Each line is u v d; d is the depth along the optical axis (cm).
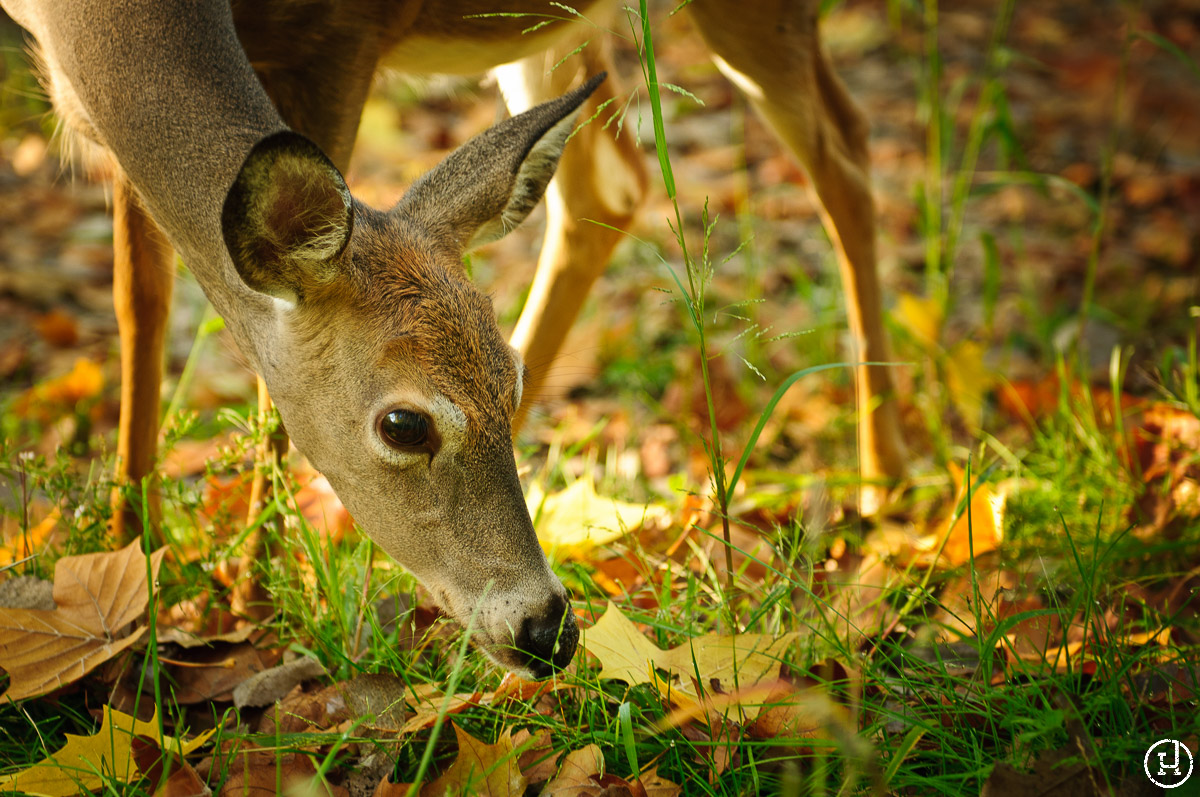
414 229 509
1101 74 1530
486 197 521
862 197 765
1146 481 701
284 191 446
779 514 734
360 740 452
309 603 577
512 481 487
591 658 525
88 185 1277
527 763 462
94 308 1059
